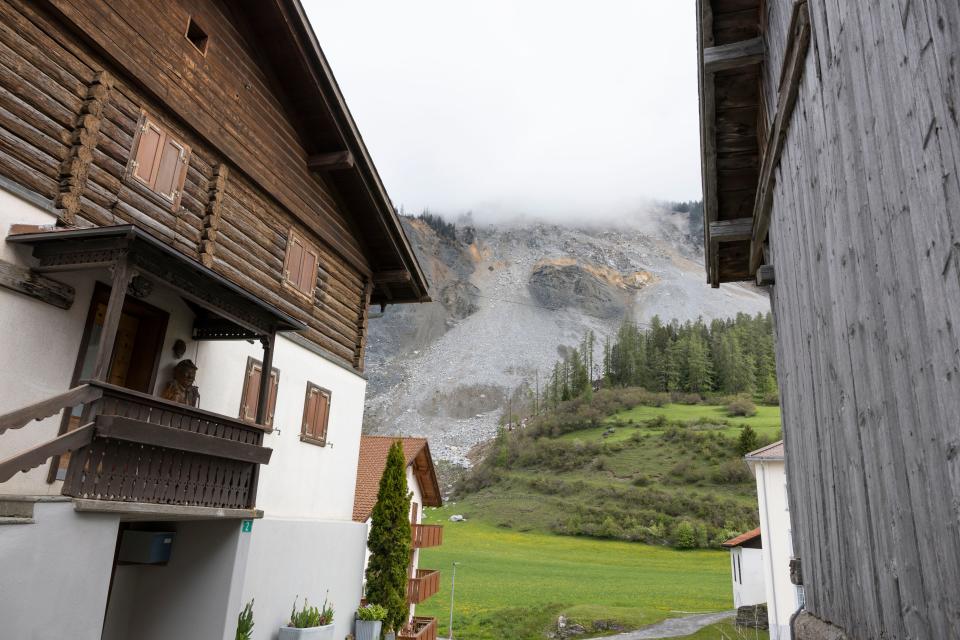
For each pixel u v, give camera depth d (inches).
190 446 279.9
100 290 289.9
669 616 1175.0
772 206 257.0
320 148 474.9
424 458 964.6
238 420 315.6
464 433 6515.8
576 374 6112.2
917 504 107.4
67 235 242.1
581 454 3796.8
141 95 319.3
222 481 310.3
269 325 341.1
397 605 547.2
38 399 257.8
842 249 149.3
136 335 332.2
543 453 3993.6
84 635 226.5
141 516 277.0
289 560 417.7
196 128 351.3
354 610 496.1
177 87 338.6
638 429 4124.0
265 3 395.2
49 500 218.2
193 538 332.5
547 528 2834.6
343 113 458.6
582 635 1074.1
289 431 437.4
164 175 330.6
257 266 407.5
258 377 413.4
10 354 247.9
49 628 214.4
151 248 254.5
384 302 624.7
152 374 324.2
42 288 257.4
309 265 472.4
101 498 239.3
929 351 98.4
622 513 2817.4
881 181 119.3
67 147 274.1
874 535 134.7
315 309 479.2
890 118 113.0
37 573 211.8
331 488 488.4
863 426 139.0
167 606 326.3
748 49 263.7
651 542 2532.0
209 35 369.1
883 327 121.9
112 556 241.1
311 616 418.0
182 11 347.6
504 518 3065.9
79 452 231.8
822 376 178.4
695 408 4763.8
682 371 5654.5
